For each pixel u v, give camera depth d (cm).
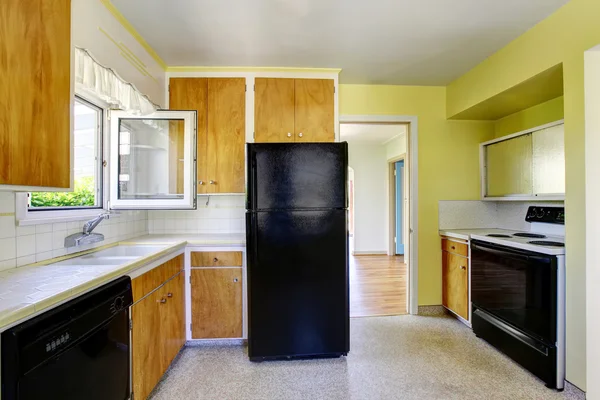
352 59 251
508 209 300
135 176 225
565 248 180
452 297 291
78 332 109
